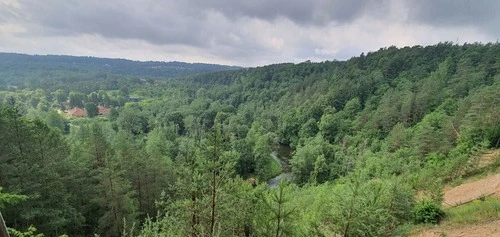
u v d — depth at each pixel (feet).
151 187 90.12
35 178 56.34
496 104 129.29
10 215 53.93
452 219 43.37
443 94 223.30
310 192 96.53
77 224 66.95
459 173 85.35
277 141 252.62
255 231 33.55
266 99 406.00
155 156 99.55
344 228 30.07
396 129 168.76
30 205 53.62
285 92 407.03
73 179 69.92
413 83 267.59
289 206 36.99
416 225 44.16
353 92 280.51
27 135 62.03
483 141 103.24
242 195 33.19
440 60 329.11
